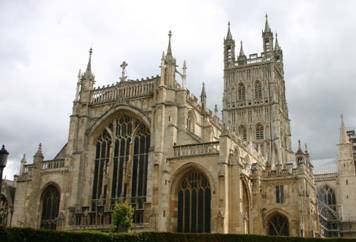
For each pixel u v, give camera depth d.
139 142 83.00
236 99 154.38
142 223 74.25
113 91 89.25
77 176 84.94
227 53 162.00
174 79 84.06
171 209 74.25
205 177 73.56
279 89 158.75
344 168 145.12
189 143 78.50
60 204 83.56
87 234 43.44
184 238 53.81
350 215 138.50
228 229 69.12
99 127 88.38
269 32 157.62
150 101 83.75
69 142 88.00
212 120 101.62
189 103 88.50
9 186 99.81
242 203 75.31
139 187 79.75
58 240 40.78
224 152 72.31
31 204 86.06
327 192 149.12
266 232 83.25
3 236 36.69
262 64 154.25
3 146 41.09
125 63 90.75
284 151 151.75
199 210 72.69
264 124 146.38
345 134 149.62
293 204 82.56
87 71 93.12
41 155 90.25
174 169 75.88
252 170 83.81
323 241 62.06
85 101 90.50
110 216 77.94
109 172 83.31
